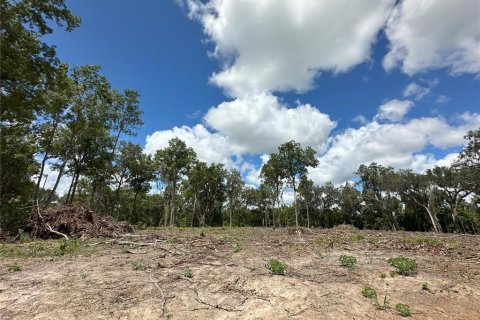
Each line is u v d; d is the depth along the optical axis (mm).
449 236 17766
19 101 15008
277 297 4879
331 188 61812
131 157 35781
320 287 5383
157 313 4246
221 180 54250
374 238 13156
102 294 4973
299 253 8773
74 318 4062
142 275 6129
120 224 15156
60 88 18578
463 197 43469
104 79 23125
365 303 4699
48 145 23188
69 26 14992
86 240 11555
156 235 12641
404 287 5543
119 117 27031
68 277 5992
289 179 42875
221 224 63438
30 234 13156
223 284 5508
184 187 52438
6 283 5582
